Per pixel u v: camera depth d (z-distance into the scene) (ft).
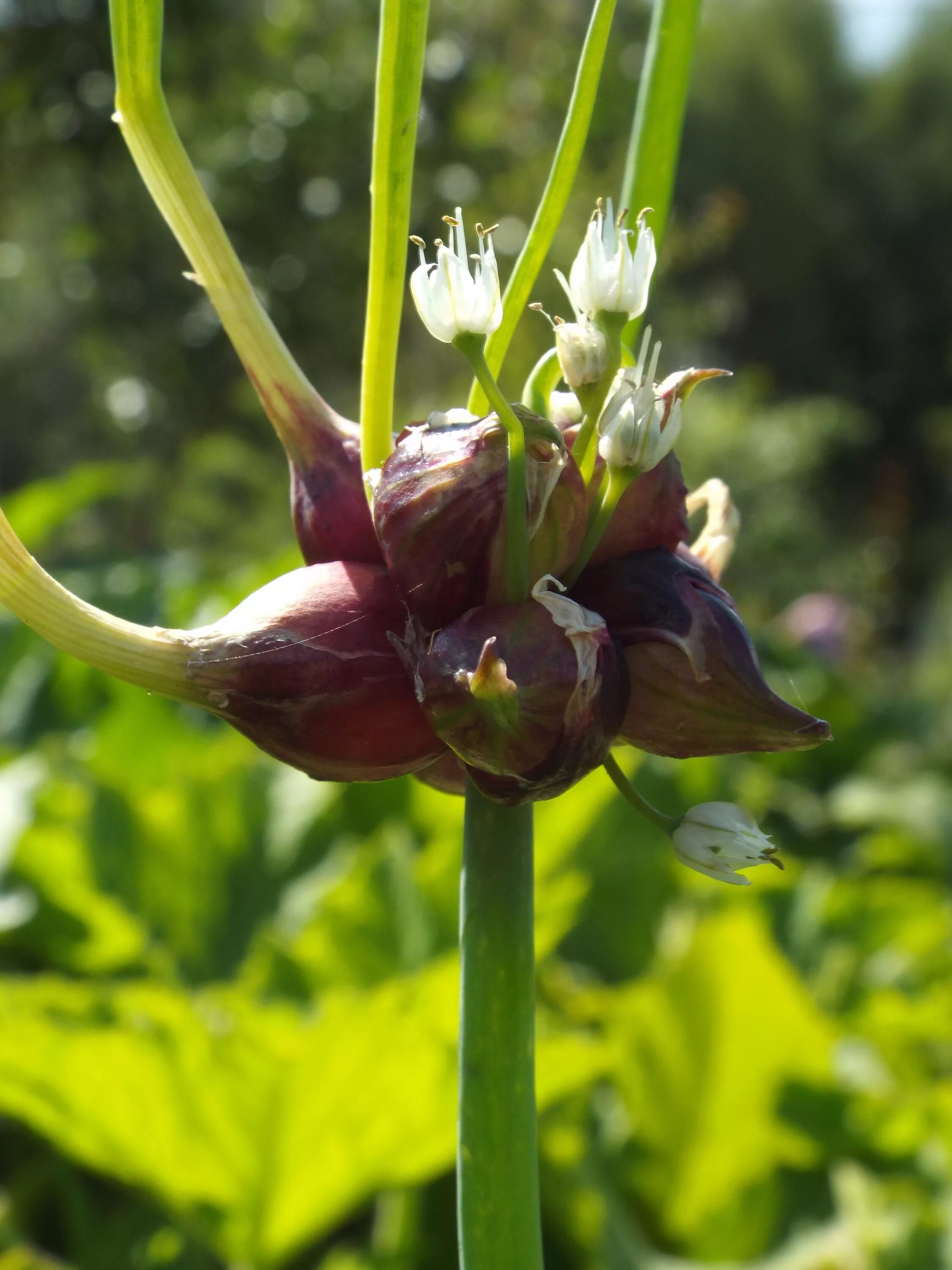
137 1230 1.51
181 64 6.83
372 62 7.41
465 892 0.58
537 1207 0.57
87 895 1.73
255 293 0.61
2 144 7.03
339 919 1.69
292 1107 1.25
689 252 9.47
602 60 0.54
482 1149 0.57
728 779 2.59
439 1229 1.49
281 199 7.28
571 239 5.94
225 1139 1.29
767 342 17.62
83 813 1.85
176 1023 1.19
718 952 1.50
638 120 0.66
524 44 7.66
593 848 2.09
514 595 0.52
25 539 3.43
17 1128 1.60
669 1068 1.56
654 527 0.56
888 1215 1.50
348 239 7.40
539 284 5.75
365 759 0.55
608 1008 1.70
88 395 9.09
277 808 1.97
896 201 17.75
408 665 0.54
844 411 15.10
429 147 7.06
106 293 7.44
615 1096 1.71
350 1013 1.19
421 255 0.52
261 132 7.24
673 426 0.52
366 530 0.59
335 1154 1.30
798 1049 1.53
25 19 6.66
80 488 3.39
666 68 0.66
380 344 0.57
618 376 0.55
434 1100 1.26
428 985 1.37
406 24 0.54
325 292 7.45
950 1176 1.57
